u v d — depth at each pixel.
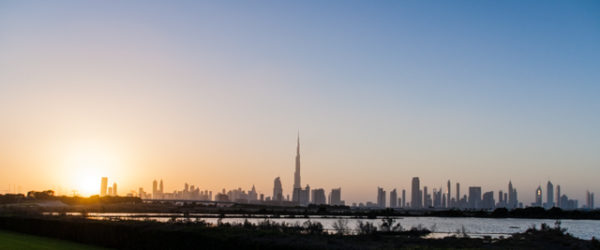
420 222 182.75
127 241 43.28
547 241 66.56
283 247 31.14
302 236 38.56
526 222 199.38
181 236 38.12
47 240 51.31
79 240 49.62
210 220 145.12
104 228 46.28
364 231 82.19
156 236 40.34
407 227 130.88
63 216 63.09
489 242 62.94
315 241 34.47
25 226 59.56
